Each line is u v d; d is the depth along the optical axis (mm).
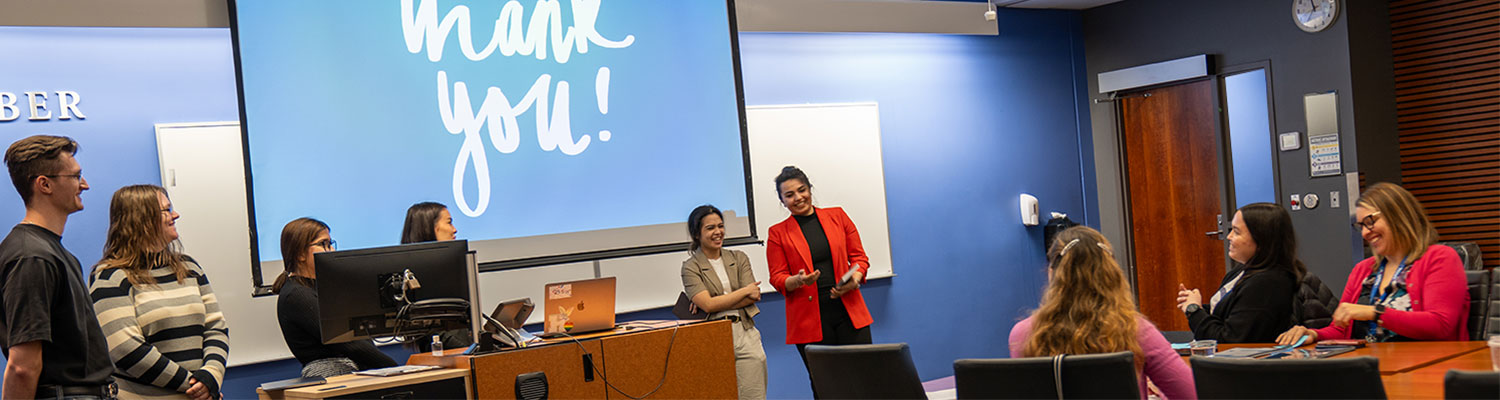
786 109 6621
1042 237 7734
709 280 5191
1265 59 7004
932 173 7254
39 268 2990
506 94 5488
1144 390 2879
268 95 4988
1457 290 3617
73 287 3084
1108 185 7930
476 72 5438
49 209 3141
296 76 5055
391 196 5215
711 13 6023
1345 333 3822
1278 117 6965
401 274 3783
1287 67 6902
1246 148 7176
